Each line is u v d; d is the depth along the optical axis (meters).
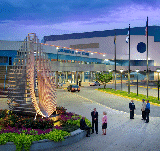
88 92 42.28
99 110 22.97
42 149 11.68
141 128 15.91
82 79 80.06
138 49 103.75
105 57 91.81
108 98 33.38
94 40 107.31
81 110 22.86
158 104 26.72
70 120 15.53
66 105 26.09
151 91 45.06
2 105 25.08
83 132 13.74
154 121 18.16
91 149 11.70
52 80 17.69
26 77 15.64
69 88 43.41
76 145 12.35
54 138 11.80
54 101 17.19
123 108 24.91
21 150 11.26
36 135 11.92
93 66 66.31
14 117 14.84
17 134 12.16
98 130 15.47
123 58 97.94
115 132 14.91
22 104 15.64
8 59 47.94
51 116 16.25
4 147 11.25
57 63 49.97
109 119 18.86
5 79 35.56
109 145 12.30
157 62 105.44
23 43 16.36
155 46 105.06
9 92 16.25
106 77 47.03
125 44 103.25
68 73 75.06
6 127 13.91
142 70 100.44
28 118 14.66
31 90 14.80
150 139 13.34
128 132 14.89
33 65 15.77
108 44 104.62
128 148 11.84
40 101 16.34
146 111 17.64
